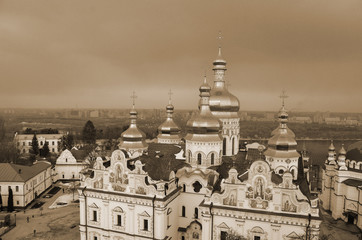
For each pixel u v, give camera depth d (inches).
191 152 2738.7
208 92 2797.7
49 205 4227.4
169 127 3878.0
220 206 2257.6
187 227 2637.8
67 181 5428.2
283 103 2610.7
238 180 2222.0
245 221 2212.1
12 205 3983.8
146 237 2470.5
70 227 3427.7
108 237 2613.2
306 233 2071.9
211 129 2699.3
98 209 2637.8
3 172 4183.1
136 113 3329.2
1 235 3216.0
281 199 2135.8
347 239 3070.9
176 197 2620.6
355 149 3725.4
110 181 2591.0
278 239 2149.4
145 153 3149.6
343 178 3535.9
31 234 3255.4
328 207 3828.7
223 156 3063.5
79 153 5669.3
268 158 2610.7
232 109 3213.6
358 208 3336.6
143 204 2461.9
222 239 2287.2
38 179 4603.8
